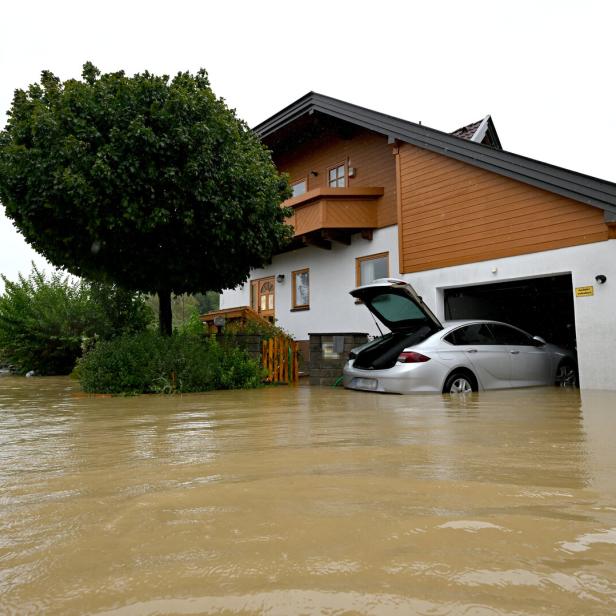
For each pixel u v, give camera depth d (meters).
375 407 5.50
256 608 0.96
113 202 8.06
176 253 9.15
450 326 7.80
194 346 9.23
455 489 1.86
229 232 9.12
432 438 3.19
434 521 1.47
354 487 1.91
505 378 7.88
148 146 7.95
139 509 1.67
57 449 3.14
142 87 8.34
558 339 12.73
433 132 10.77
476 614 0.92
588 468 2.24
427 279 10.95
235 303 18.53
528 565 1.14
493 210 9.84
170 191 8.31
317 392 8.16
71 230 8.60
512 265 9.49
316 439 3.24
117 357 8.56
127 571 1.16
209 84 9.84
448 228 10.60
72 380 13.70
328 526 1.44
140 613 0.95
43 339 16.89
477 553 1.21
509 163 9.41
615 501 1.68
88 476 2.28
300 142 15.97
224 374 9.07
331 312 14.23
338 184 14.71
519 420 4.14
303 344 15.08
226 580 1.09
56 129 7.76
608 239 8.25
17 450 3.13
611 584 1.04
